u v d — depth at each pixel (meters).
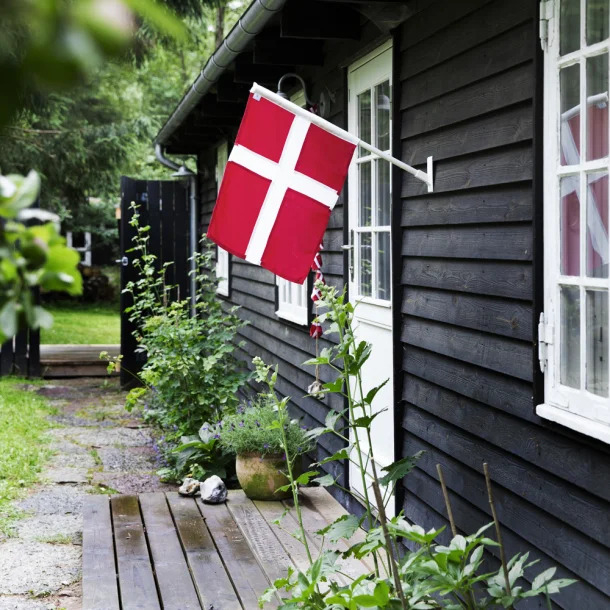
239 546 4.45
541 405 2.85
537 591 2.36
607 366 2.55
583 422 2.58
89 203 20.98
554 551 2.83
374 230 4.74
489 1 3.21
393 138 4.20
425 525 3.99
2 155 15.59
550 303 2.83
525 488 3.02
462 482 3.56
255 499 5.29
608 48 2.50
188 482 5.48
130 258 10.97
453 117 3.57
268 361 7.59
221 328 7.37
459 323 3.56
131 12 0.57
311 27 4.68
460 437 3.58
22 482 6.18
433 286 3.83
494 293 3.24
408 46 4.04
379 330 4.70
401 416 4.27
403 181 4.20
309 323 5.97
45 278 0.69
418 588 2.46
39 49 0.50
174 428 7.32
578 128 2.69
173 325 7.15
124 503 5.27
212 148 10.17
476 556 2.50
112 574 4.04
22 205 0.71
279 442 5.15
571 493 2.72
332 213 5.59
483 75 3.28
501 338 3.21
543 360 2.87
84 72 0.51
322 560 2.87
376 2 4.00
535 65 2.87
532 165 2.94
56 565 4.46
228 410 6.68
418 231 4.02
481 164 3.34
